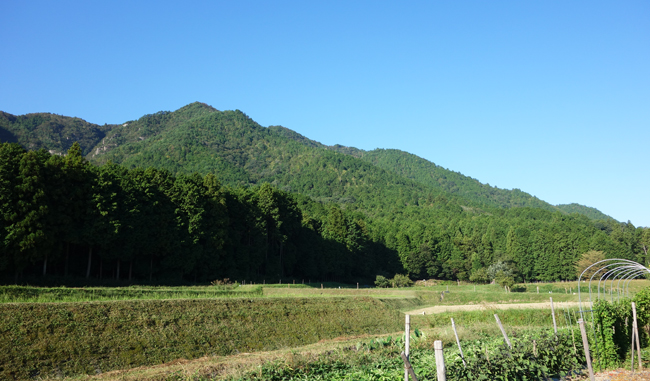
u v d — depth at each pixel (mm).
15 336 21047
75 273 53844
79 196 50469
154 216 58250
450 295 56375
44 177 47375
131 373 19500
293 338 29734
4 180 43375
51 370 20078
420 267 127250
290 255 87500
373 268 116062
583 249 117625
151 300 27969
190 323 26984
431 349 23375
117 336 23484
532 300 52094
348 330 33750
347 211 170375
